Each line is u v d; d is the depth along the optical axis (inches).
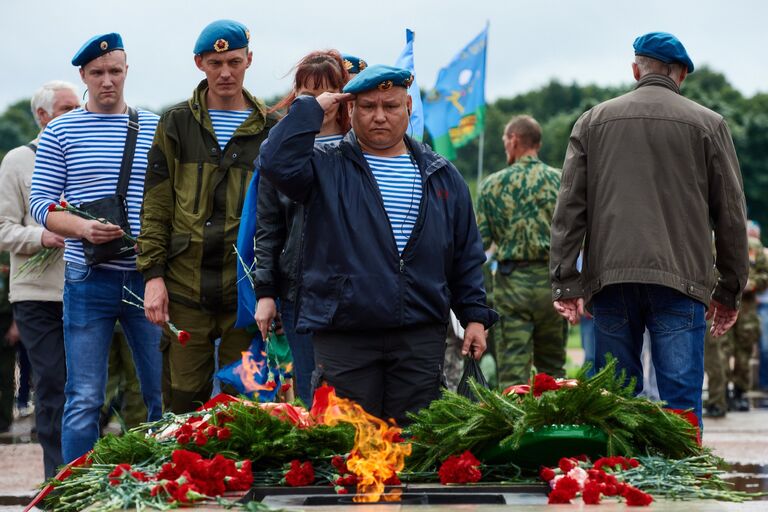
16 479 410.0
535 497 194.4
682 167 301.4
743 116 2669.8
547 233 464.8
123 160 340.2
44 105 392.8
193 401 319.6
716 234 309.0
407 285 261.7
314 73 310.2
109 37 340.5
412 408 265.3
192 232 315.6
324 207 261.0
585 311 322.0
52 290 376.5
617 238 299.9
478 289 275.9
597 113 310.2
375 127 263.3
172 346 319.6
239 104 323.0
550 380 219.0
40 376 373.4
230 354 321.4
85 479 203.9
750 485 373.4
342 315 259.4
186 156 317.7
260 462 218.2
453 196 272.4
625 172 302.0
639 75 315.0
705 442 512.7
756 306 714.2
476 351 273.3
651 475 200.7
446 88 637.3
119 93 343.0
